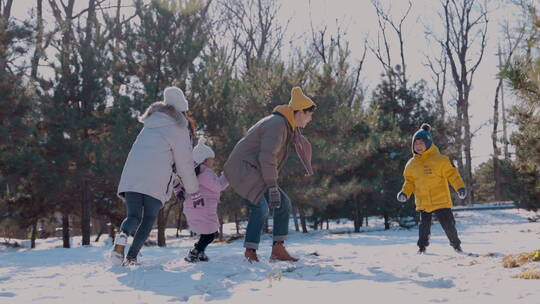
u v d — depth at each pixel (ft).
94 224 98.53
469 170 116.06
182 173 15.90
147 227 15.47
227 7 112.68
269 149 16.12
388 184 70.38
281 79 57.93
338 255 20.51
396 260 17.49
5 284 13.06
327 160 58.03
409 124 77.66
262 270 14.39
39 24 53.93
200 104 52.13
